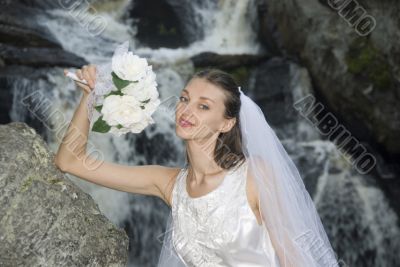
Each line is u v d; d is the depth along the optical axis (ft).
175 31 32.27
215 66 28.04
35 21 27.50
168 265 9.88
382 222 25.05
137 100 8.05
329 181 25.22
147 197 23.98
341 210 24.88
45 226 8.10
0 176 7.97
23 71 24.50
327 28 27.14
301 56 28.25
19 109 23.81
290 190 9.39
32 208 8.08
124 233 8.99
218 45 31.86
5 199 7.95
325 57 26.91
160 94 26.73
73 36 28.63
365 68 25.66
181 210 9.34
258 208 9.24
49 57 25.61
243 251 9.06
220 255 9.14
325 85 26.96
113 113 7.96
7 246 7.87
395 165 25.80
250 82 27.84
